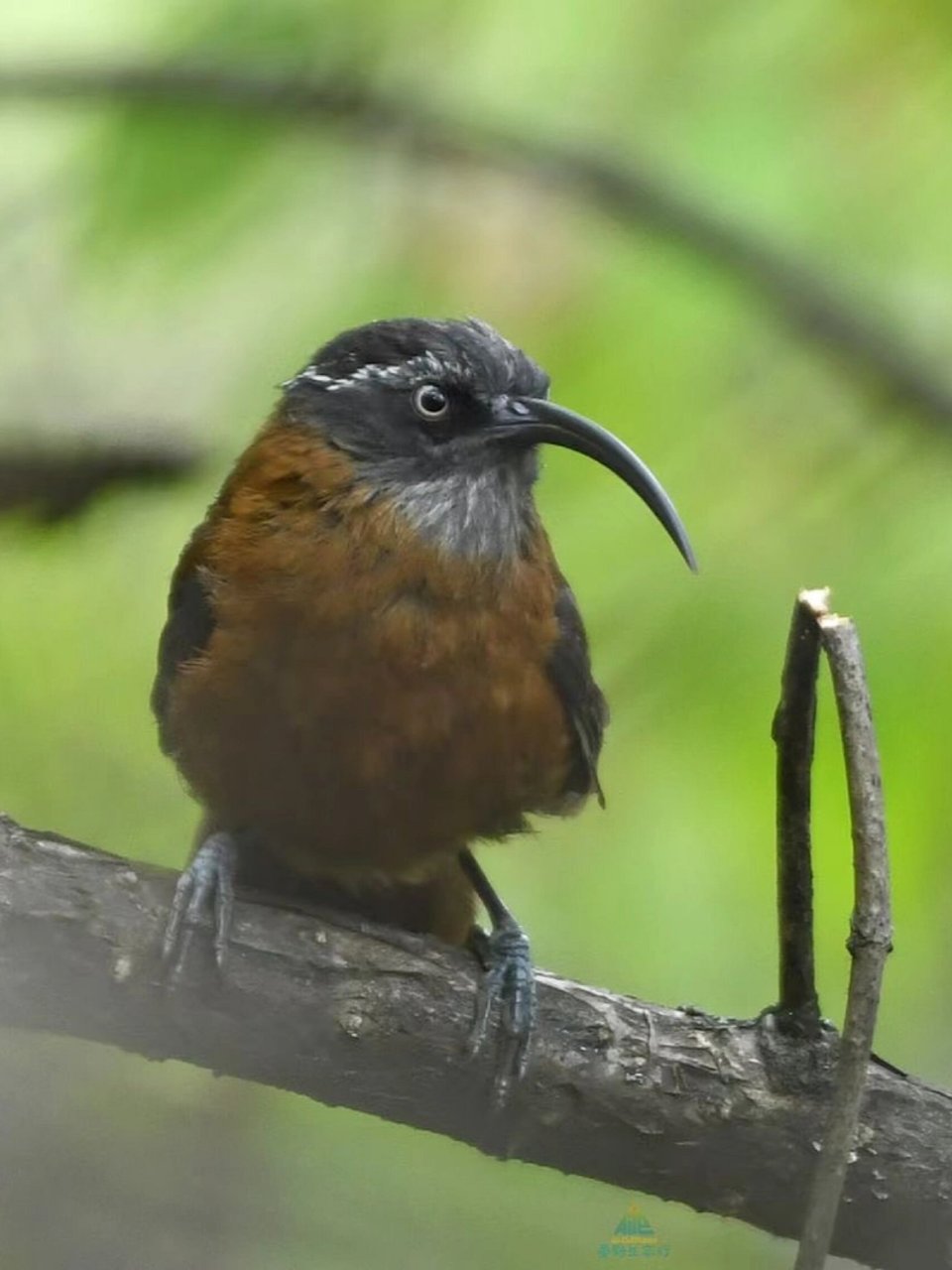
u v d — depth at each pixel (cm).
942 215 1346
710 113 1358
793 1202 921
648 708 1202
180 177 1302
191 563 1025
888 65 1309
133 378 1312
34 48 1350
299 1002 893
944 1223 917
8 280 1320
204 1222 959
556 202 1348
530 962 1022
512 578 1012
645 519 1240
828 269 1345
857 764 796
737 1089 915
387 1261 980
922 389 1333
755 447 1281
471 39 1385
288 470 1023
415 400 1042
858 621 1188
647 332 1298
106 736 1266
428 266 1316
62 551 1258
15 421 1186
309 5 1347
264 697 985
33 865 865
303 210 1333
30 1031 884
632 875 1221
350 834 1016
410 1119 920
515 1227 1020
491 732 1000
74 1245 941
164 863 1253
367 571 992
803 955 905
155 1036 884
